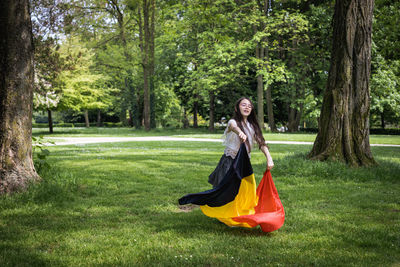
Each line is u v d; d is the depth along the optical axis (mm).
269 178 4098
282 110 39156
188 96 43375
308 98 31125
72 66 10570
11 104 5668
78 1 27875
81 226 4211
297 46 28953
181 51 35531
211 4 13828
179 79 39969
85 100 35438
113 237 3793
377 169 8203
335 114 8922
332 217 4629
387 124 51312
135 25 39031
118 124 66312
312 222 4391
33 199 5312
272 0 29469
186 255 3227
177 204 5457
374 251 3381
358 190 6535
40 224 4312
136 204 5371
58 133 35844
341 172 7953
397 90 28672
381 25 26422
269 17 25844
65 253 3316
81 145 18781
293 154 10625
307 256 3229
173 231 4000
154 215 4812
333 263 3051
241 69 32938
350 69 8875
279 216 3922
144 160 10953
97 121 67125
